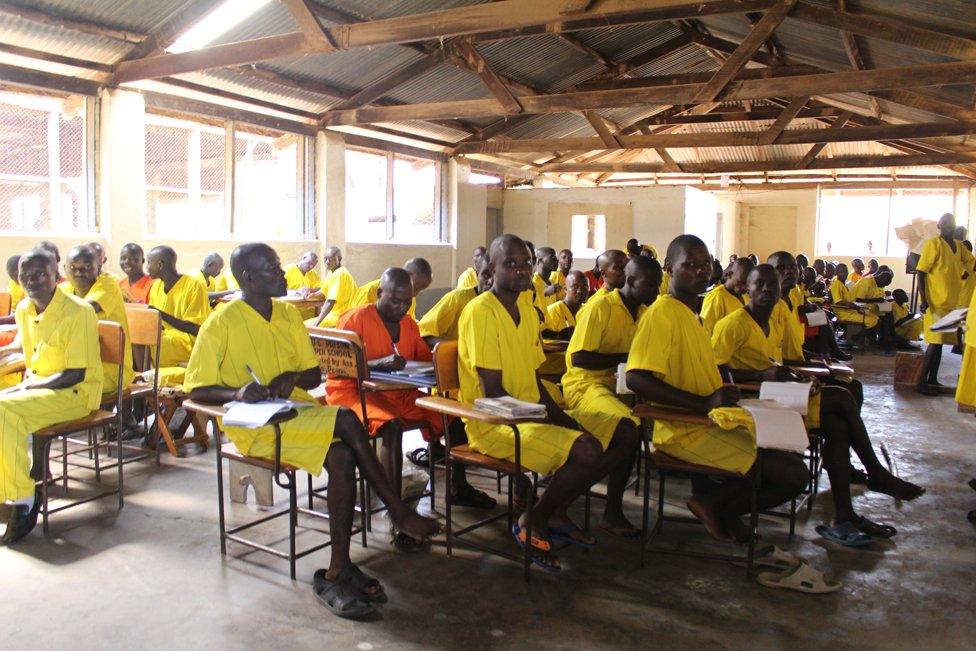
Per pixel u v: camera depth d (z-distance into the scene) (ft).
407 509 8.92
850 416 11.07
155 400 13.96
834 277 40.47
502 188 46.60
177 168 26.21
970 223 55.47
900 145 45.98
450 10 18.86
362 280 34.04
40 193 22.04
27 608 8.54
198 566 9.69
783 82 23.95
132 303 16.42
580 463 9.13
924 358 23.53
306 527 11.09
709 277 9.87
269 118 28.86
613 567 9.93
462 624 8.34
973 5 17.13
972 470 14.82
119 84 22.75
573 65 34.50
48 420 10.71
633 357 9.70
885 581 9.64
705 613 8.70
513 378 9.80
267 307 9.71
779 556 9.73
